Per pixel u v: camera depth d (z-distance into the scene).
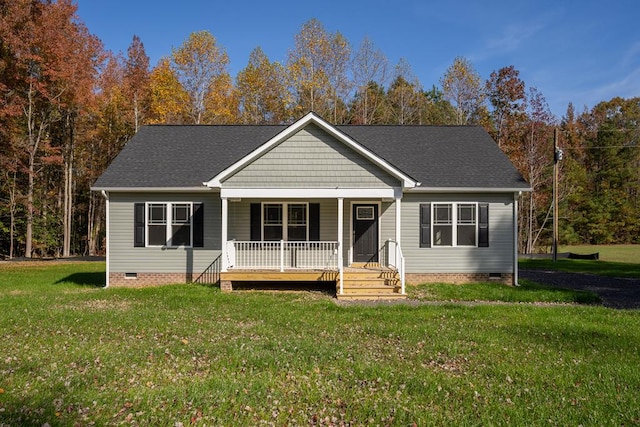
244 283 16.31
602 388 6.29
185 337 8.90
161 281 16.86
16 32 29.59
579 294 14.48
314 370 6.86
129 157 18.09
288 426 5.08
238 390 6.02
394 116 46.00
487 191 16.75
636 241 50.91
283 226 17.33
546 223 43.66
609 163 52.28
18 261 28.61
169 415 5.29
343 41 40.69
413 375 6.71
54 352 7.66
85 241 39.81
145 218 16.83
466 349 8.14
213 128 20.52
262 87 41.59
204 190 16.58
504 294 14.54
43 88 30.28
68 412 5.30
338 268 15.82
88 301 13.24
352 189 15.47
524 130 40.34
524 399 5.89
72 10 31.03
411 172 17.31
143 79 37.12
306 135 15.73
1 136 30.31
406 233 17.02
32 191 32.78
